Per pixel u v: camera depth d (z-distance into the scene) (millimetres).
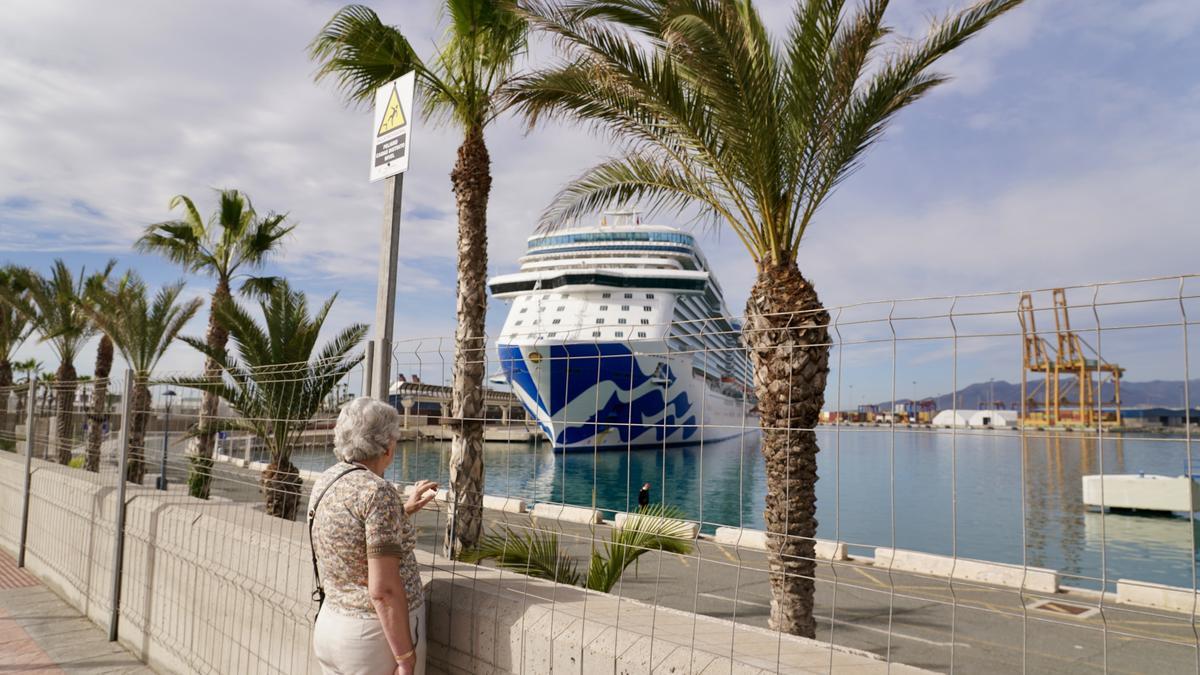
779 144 6559
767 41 6863
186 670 4535
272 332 11078
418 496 2818
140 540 5383
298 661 3486
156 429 6102
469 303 10195
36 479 8062
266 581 3852
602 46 6434
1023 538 1876
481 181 10422
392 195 3906
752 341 5195
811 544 4973
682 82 7137
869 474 3750
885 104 6719
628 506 2996
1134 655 6934
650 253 44781
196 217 18438
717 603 9188
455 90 10219
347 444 2611
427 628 3104
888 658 2186
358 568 2496
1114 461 1782
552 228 8398
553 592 2953
